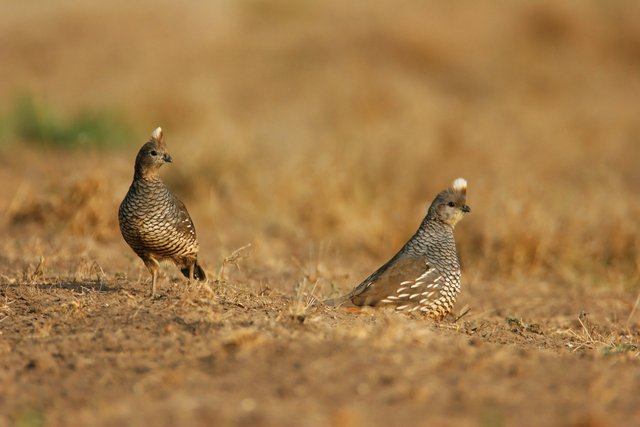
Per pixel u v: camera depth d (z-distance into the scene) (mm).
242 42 33250
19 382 7238
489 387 7043
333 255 15477
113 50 31016
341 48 32938
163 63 30594
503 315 11875
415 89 28578
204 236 16000
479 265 14992
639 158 24656
